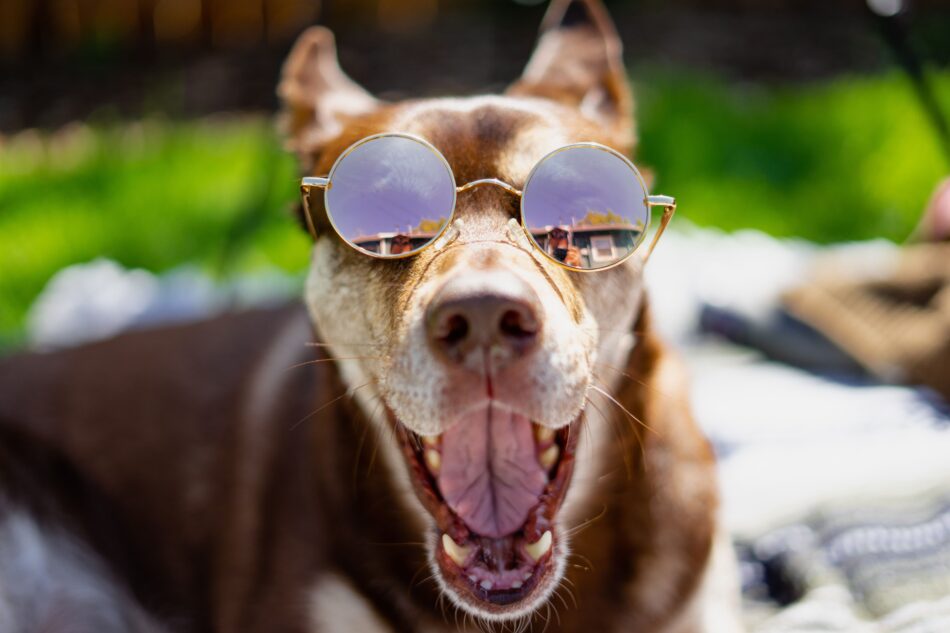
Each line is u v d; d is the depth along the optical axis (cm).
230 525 62
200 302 94
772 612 60
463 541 48
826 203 122
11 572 69
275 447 61
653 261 95
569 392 46
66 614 67
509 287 43
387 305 50
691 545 54
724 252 100
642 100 154
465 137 52
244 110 184
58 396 72
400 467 53
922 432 71
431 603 54
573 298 50
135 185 144
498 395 45
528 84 63
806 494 66
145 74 210
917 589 57
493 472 49
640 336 55
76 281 103
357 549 54
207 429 67
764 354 87
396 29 212
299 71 65
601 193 51
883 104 139
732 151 137
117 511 68
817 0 206
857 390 79
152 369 71
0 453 71
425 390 45
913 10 196
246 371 69
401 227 50
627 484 54
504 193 51
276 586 56
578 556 54
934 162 119
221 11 220
